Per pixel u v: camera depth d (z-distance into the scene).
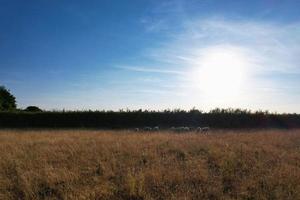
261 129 28.75
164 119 34.62
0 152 11.72
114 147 12.71
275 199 6.57
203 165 9.55
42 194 7.18
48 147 12.91
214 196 6.87
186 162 9.83
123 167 9.42
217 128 31.12
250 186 7.50
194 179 8.04
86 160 10.21
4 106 49.50
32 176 8.21
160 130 25.44
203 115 34.44
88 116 34.97
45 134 19.66
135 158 10.73
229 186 7.61
